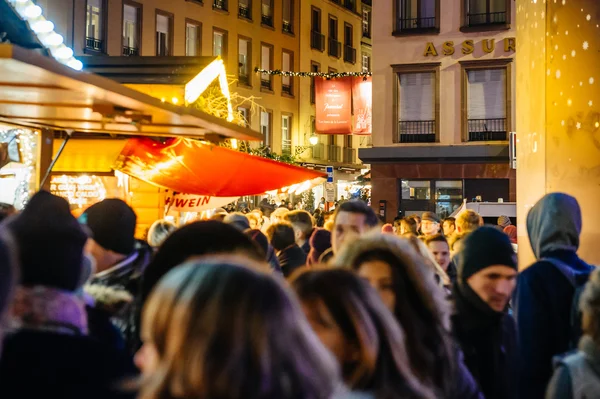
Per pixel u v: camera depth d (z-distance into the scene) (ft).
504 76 87.97
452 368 8.21
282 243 22.38
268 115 131.44
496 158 88.02
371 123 92.22
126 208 12.10
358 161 158.92
